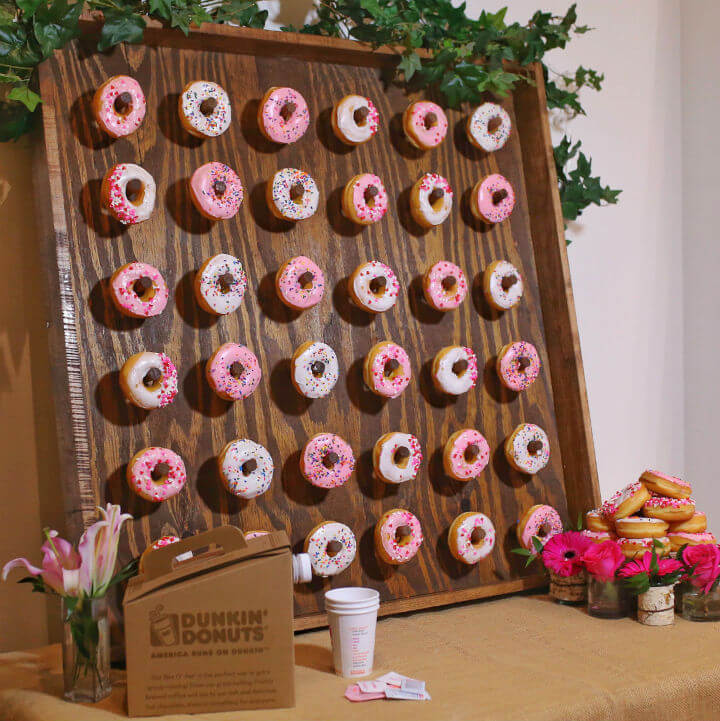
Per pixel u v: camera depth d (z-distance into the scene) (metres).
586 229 1.86
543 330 1.61
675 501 1.40
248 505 1.33
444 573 1.46
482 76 1.54
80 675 1.07
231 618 1.03
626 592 1.37
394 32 1.47
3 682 1.15
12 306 1.35
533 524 1.52
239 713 1.01
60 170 1.24
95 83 1.29
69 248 1.24
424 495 1.47
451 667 1.16
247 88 1.39
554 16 1.74
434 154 1.54
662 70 1.99
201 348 1.32
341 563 1.35
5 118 1.29
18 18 1.25
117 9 1.26
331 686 1.10
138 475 1.24
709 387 1.95
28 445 1.35
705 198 1.96
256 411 1.35
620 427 1.89
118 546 1.24
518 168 1.63
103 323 1.26
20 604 1.34
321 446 1.35
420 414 1.48
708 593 1.34
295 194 1.37
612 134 1.91
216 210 1.31
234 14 1.40
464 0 1.71
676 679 1.10
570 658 1.18
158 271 1.30
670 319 1.98
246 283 1.36
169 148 1.33
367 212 1.42
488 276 1.53
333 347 1.42
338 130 1.43
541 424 1.59
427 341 1.50
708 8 1.95
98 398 1.25
